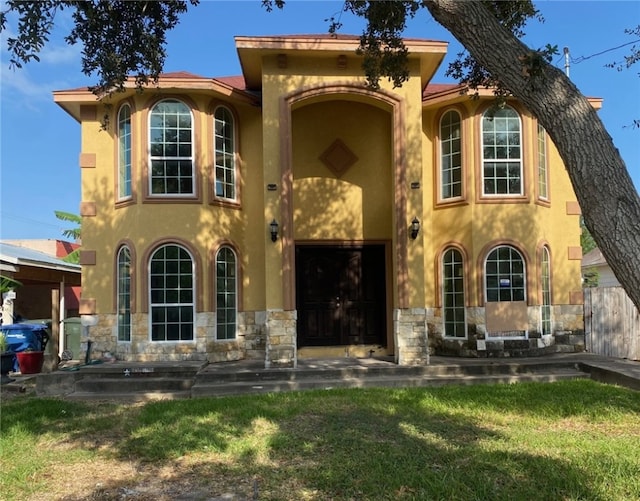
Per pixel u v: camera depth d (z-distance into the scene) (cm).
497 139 1263
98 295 1236
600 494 467
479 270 1229
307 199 1295
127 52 720
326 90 1130
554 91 440
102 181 1252
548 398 848
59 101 1220
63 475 560
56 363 1148
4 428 739
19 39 589
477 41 475
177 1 721
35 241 2303
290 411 772
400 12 754
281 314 1085
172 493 508
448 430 671
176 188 1195
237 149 1276
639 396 865
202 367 1092
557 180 1362
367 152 1311
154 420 755
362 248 1327
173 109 1202
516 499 460
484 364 1084
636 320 1310
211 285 1190
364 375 1049
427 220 1312
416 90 1148
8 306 1571
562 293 1343
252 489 509
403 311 1109
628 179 412
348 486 500
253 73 1215
